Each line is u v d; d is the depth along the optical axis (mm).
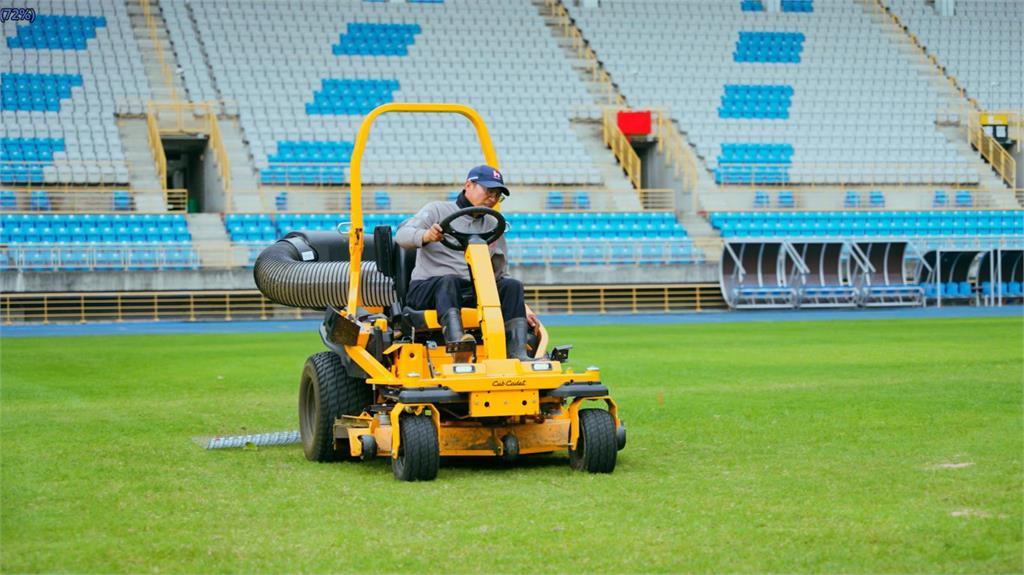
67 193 35438
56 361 19297
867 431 9914
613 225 37562
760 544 5855
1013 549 5664
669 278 35250
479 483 7668
